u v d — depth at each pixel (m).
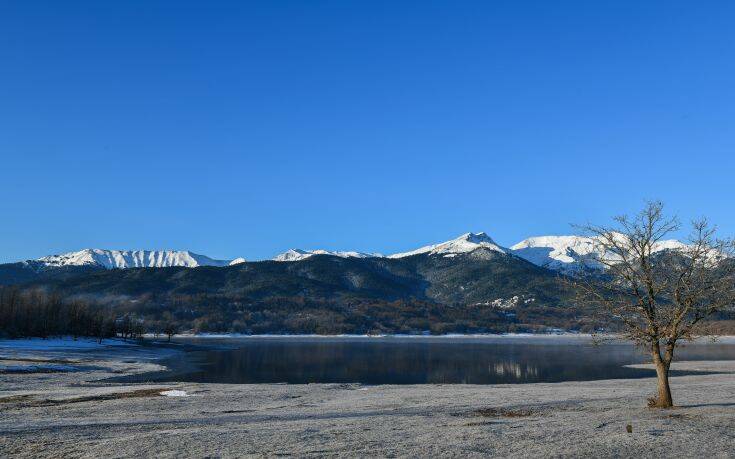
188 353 119.19
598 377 68.81
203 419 28.53
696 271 28.66
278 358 106.06
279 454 18.03
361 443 19.86
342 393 45.41
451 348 154.38
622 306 29.98
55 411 32.28
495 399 39.28
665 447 18.91
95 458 17.84
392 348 153.88
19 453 18.98
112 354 103.69
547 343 195.88
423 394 44.12
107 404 36.12
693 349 131.62
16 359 79.31
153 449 19.00
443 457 17.56
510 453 18.09
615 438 20.42
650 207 29.61
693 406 31.70
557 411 31.12
